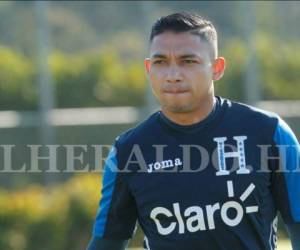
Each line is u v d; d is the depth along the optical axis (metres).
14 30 36.75
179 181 9.75
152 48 9.70
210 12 37.25
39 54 36.72
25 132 36.06
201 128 9.80
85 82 37.56
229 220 9.62
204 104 9.77
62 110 36.88
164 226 9.82
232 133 9.81
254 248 9.67
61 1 37.75
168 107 9.68
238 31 37.00
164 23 9.68
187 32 9.58
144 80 37.66
